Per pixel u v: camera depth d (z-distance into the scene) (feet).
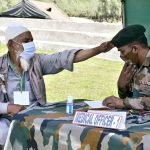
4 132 13.07
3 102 13.64
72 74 39.81
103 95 34.37
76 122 10.11
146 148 8.59
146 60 11.52
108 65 40.93
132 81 12.51
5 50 44.19
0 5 58.23
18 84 13.55
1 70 13.65
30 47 13.34
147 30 17.33
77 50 13.53
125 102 11.32
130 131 9.06
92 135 9.41
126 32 11.30
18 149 11.25
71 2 57.62
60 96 34.37
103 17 54.19
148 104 10.98
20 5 50.01
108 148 9.08
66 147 9.96
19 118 11.28
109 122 9.53
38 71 13.64
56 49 45.50
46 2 58.80
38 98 13.47
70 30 47.88
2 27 48.42
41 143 10.59
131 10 17.88
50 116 11.07
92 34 44.93
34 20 50.08
